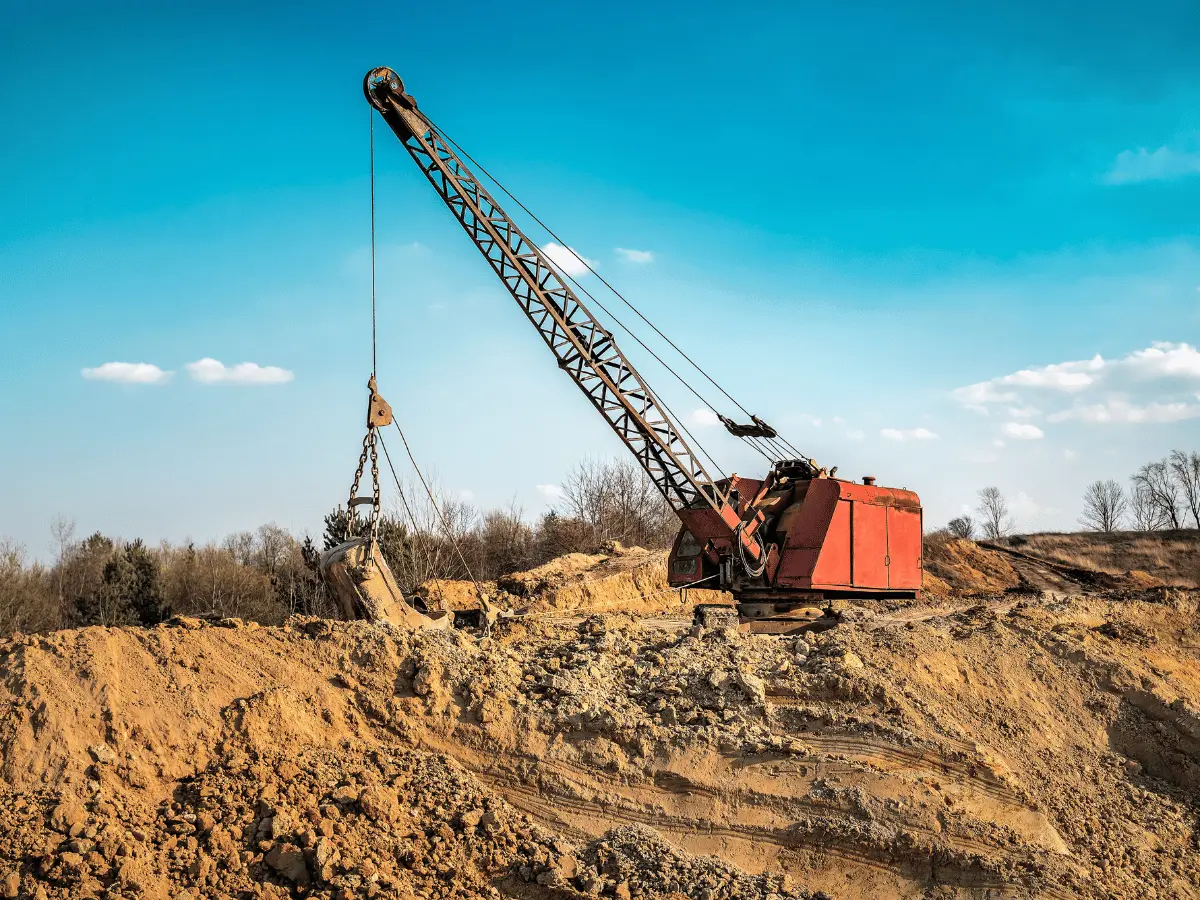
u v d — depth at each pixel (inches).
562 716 484.4
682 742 478.3
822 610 868.0
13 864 351.9
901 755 484.1
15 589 1567.4
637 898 396.2
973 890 424.2
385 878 375.9
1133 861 483.8
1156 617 899.4
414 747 466.9
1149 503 3368.6
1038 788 517.0
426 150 820.6
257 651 490.3
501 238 849.5
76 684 429.4
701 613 862.5
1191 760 582.9
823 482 861.8
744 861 433.4
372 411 617.9
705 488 887.7
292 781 417.4
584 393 883.4
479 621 677.3
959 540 1915.6
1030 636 678.5
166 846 374.6
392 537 1606.8
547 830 436.1
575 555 1434.5
